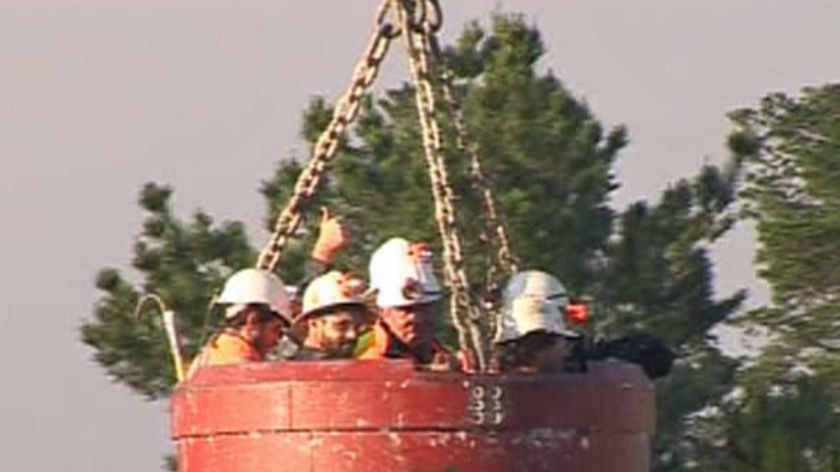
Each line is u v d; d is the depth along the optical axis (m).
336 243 31.05
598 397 27.27
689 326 60.94
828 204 84.44
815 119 84.38
